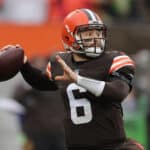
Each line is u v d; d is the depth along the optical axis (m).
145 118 27.92
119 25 34.91
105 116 16.36
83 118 16.44
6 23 30.23
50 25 30.62
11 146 21.73
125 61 16.45
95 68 16.52
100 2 35.06
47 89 17.73
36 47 30.38
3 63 16.77
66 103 16.62
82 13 16.56
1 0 32.84
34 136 25.80
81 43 16.47
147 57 31.41
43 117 25.78
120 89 15.96
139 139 27.73
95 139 16.38
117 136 16.41
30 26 30.41
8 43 30.17
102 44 16.55
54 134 25.86
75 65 16.72
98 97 16.03
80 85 15.85
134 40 34.97
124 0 36.03
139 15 36.41
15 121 22.50
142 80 30.11
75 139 16.48
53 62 17.23
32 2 32.91
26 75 17.56
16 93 25.83
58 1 33.16
